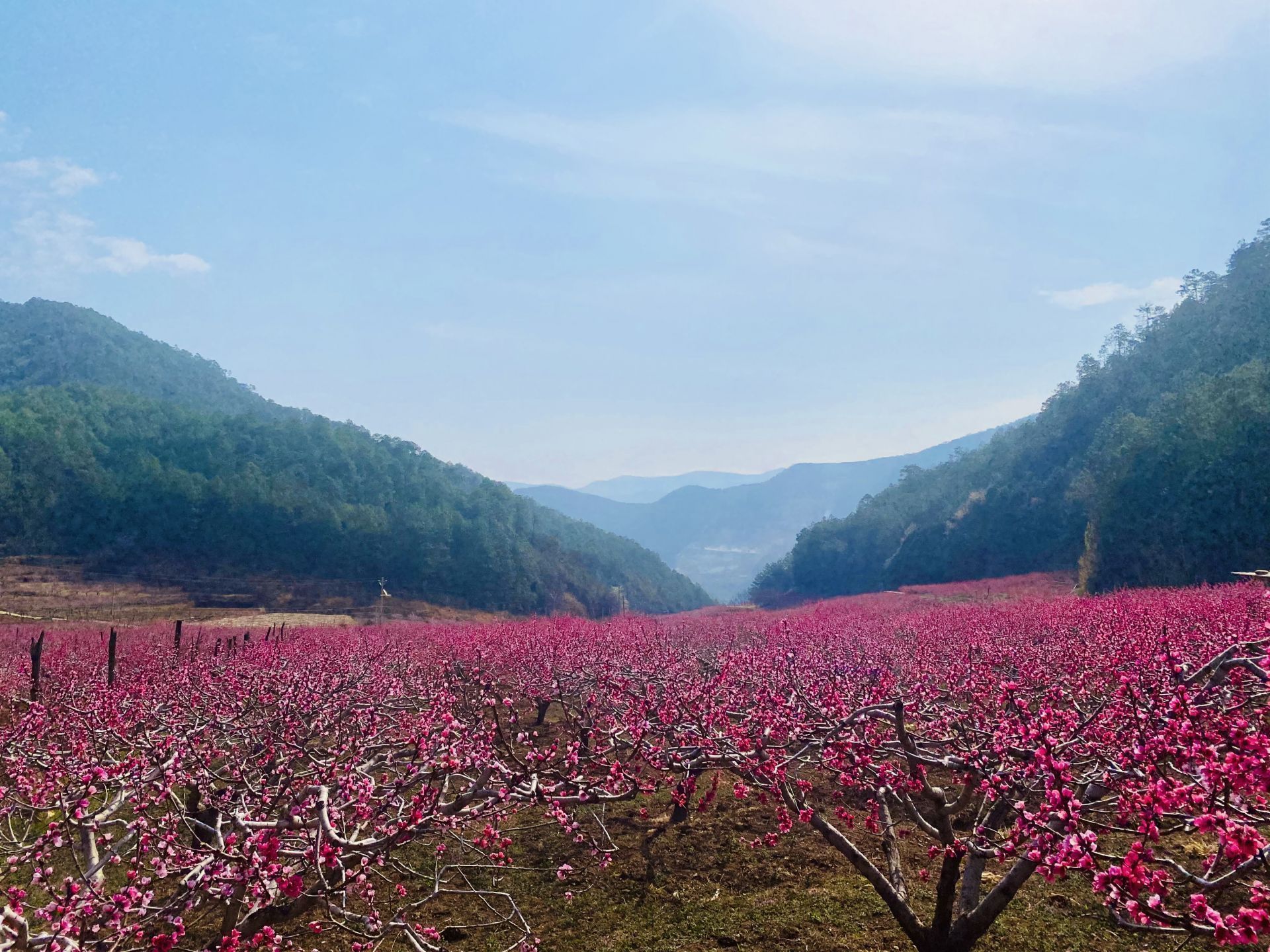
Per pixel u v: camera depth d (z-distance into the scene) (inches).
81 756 278.1
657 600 5880.9
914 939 222.4
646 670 547.5
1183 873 141.4
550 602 4234.7
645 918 293.7
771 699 303.0
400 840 181.8
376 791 231.3
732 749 259.8
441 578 3914.9
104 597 2832.2
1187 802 151.0
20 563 3107.8
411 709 439.5
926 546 4247.0
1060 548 3356.3
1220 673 215.8
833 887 303.6
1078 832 155.6
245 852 174.7
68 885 159.9
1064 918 266.1
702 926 282.8
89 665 706.2
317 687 426.3
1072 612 780.0
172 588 3115.2
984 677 345.7
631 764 320.5
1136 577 2087.8
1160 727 192.1
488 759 216.4
